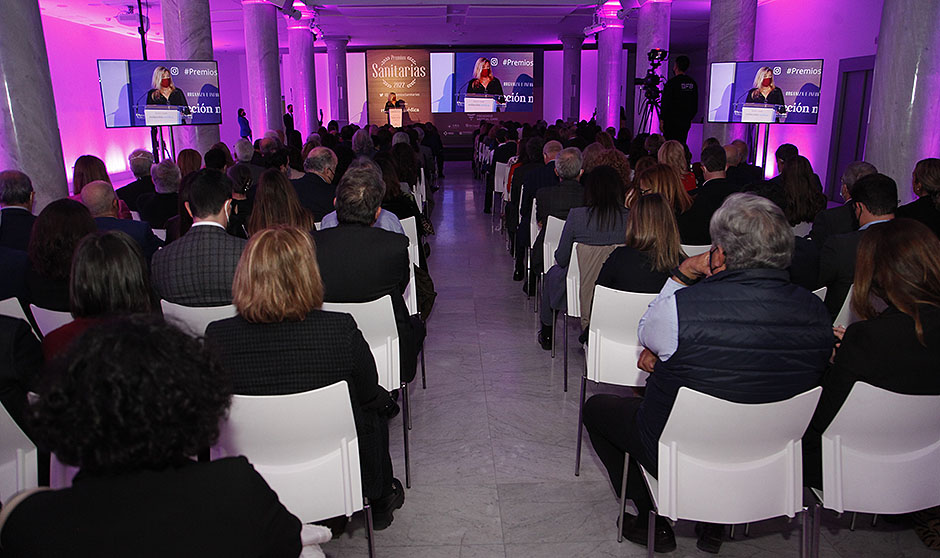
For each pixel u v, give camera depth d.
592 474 3.22
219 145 6.15
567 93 22.47
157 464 1.06
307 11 15.93
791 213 4.49
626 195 4.67
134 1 13.35
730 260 2.11
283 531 1.15
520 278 6.86
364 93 24.36
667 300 2.13
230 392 1.19
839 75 12.07
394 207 4.90
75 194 5.07
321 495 2.18
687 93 7.86
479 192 14.30
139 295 2.16
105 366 1.02
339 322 2.09
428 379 4.37
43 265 2.90
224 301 2.74
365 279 2.90
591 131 10.91
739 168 5.69
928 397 2.09
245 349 2.01
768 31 14.85
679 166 5.30
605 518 2.86
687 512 2.17
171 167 5.17
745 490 2.16
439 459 3.37
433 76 23.03
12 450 2.11
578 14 17.19
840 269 3.17
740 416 2.05
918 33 5.69
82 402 1.00
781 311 2.04
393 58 22.91
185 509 1.05
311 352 2.04
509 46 23.77
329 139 8.55
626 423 2.48
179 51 9.52
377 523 2.78
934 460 2.21
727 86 7.90
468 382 4.32
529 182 6.04
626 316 3.12
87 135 16.84
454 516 2.88
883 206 3.14
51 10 14.27
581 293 3.93
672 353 2.10
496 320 5.57
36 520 1.02
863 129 11.54
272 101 13.89
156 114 7.87
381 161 6.56
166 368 1.05
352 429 2.16
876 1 10.97
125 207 5.05
